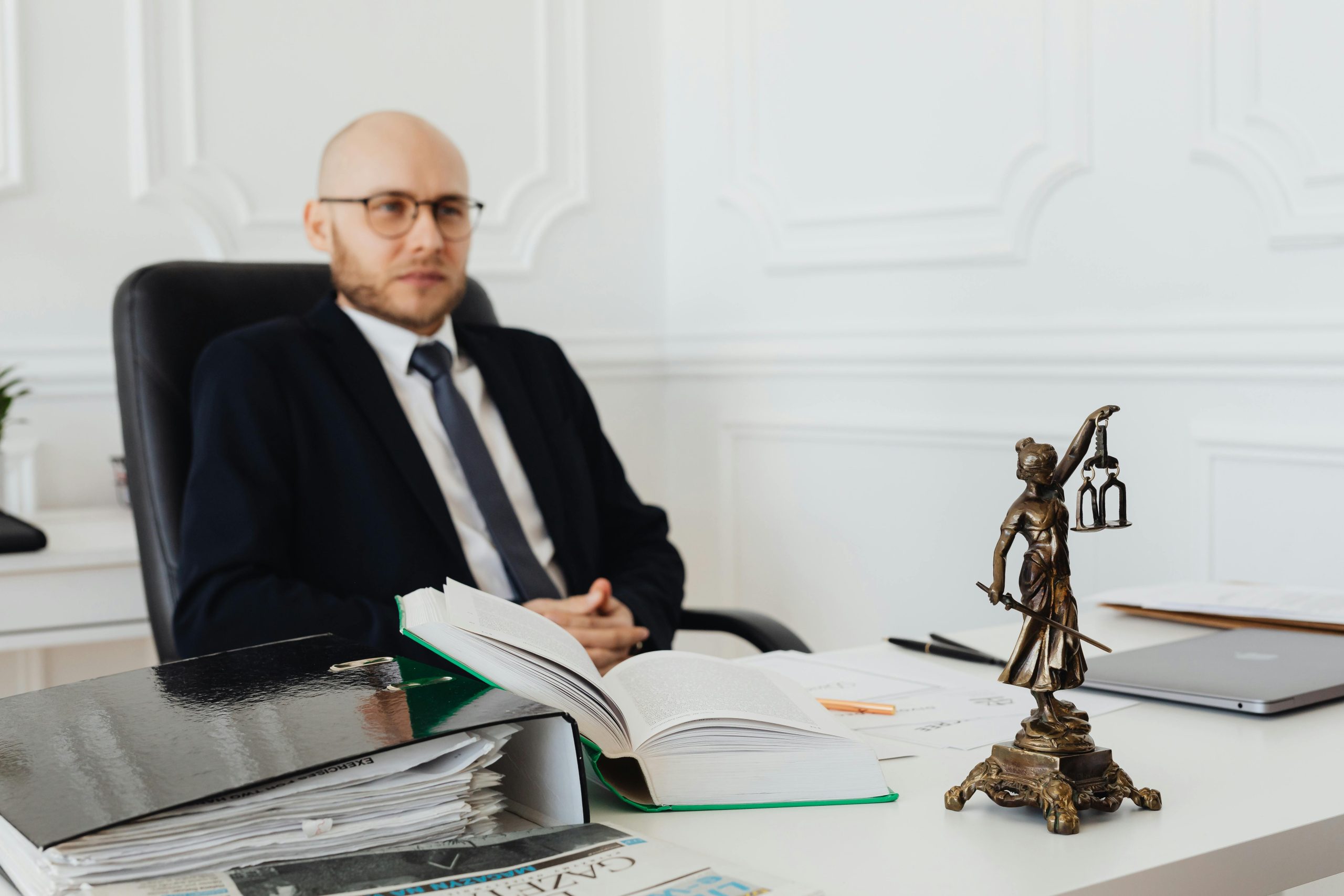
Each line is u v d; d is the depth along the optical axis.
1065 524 0.69
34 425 2.12
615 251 2.79
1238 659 1.05
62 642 1.72
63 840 0.55
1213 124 1.95
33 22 2.10
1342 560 1.84
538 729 0.70
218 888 0.56
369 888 0.56
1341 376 1.81
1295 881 0.69
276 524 1.47
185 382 1.58
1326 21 1.82
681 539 2.86
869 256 2.44
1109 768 0.71
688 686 0.83
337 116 2.43
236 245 2.31
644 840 0.63
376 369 1.60
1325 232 1.82
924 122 2.36
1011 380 2.23
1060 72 2.14
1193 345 1.97
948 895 0.59
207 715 0.70
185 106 2.25
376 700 0.71
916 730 0.89
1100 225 2.11
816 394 2.55
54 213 2.14
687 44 2.78
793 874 0.63
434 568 1.53
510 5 2.62
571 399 1.91
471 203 1.76
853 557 2.51
